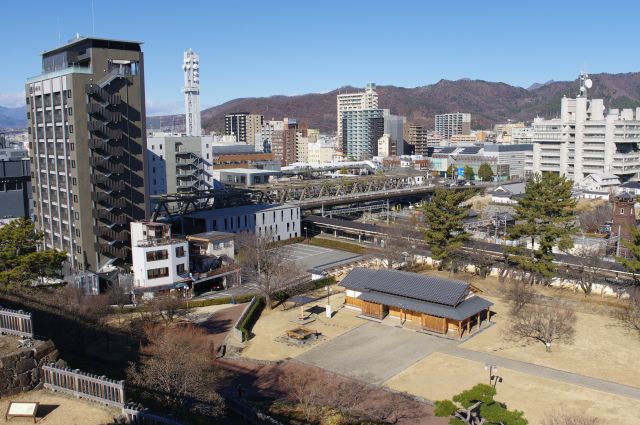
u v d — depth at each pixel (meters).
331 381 60.28
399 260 107.94
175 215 135.12
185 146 179.88
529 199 96.12
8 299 61.97
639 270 84.50
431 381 61.75
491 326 79.00
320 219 153.12
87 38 104.56
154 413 32.47
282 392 58.56
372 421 51.25
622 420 52.25
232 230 130.38
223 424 47.06
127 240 111.25
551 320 70.62
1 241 85.25
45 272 85.44
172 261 94.12
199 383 46.50
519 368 64.50
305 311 86.31
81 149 104.75
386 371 64.56
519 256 97.25
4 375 32.81
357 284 85.88
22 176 141.38
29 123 121.75
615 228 116.50
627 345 71.12
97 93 104.69
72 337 59.31
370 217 173.88
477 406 47.19
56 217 116.12
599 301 87.69
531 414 53.44
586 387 59.28
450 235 105.38
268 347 72.19
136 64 111.12
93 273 104.38
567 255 101.62
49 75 110.38
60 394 33.47
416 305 78.62
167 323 75.38
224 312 86.12
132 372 45.72
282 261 103.81
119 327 72.31
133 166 112.38
